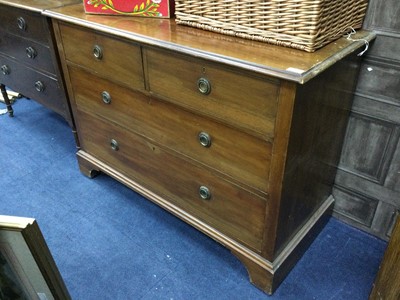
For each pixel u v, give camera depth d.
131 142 1.52
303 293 1.31
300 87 0.92
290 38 1.03
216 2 1.12
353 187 1.50
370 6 1.18
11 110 2.40
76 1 1.64
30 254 0.85
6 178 1.89
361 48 1.17
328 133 1.24
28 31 1.70
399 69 1.20
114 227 1.60
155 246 1.51
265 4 1.02
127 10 1.37
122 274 1.40
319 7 0.94
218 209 1.32
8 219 0.81
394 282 1.06
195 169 1.30
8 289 0.95
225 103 1.06
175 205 1.50
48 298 0.97
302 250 1.43
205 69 1.05
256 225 1.22
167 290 1.34
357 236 1.54
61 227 1.60
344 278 1.36
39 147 2.14
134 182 1.65
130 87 1.34
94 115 1.62
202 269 1.41
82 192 1.80
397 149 1.32
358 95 1.32
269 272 1.24
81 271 1.41
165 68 1.17
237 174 1.17
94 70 1.45
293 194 1.18
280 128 0.98
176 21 1.27
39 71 1.81
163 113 1.29
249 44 1.08
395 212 1.42
